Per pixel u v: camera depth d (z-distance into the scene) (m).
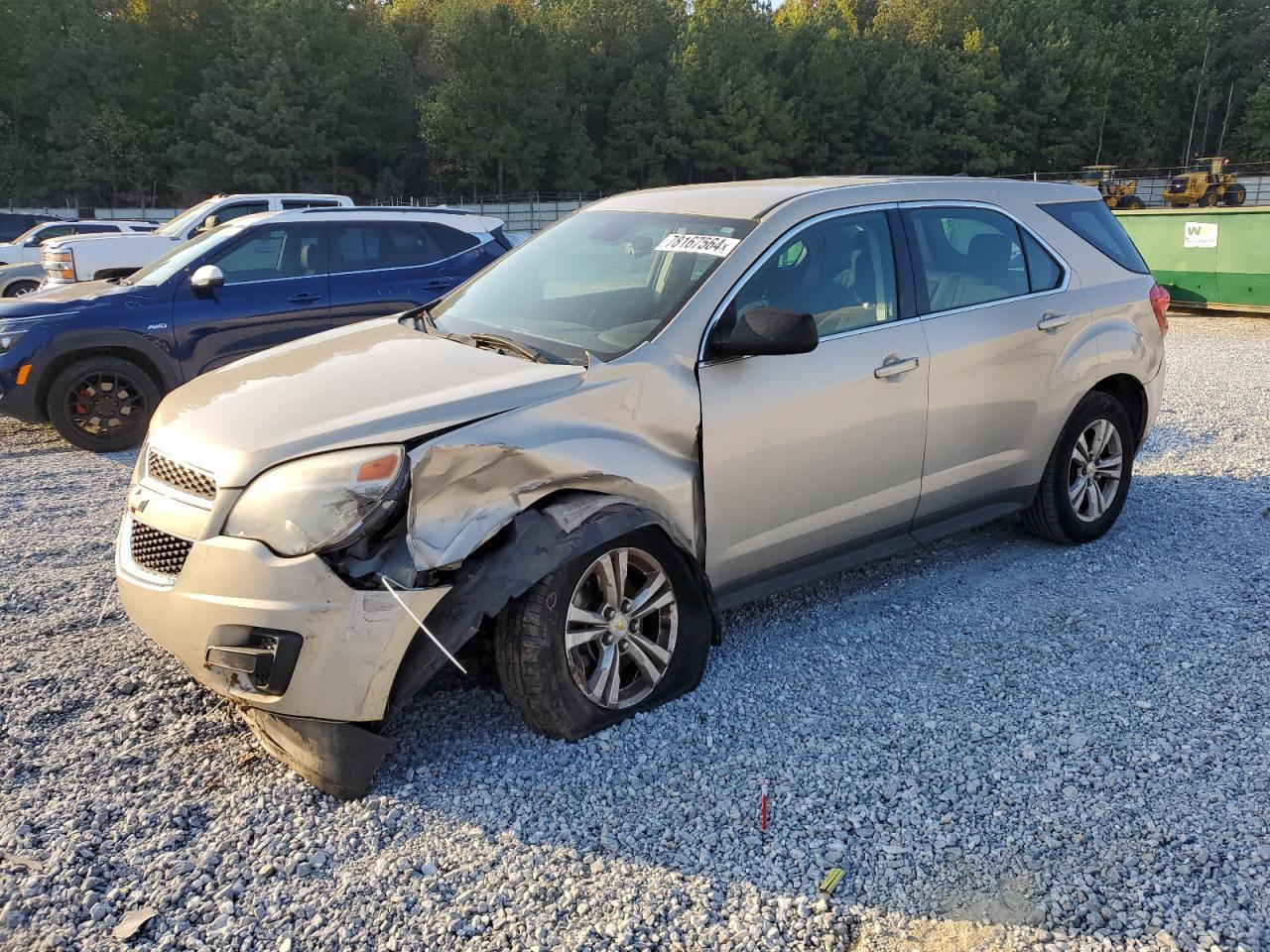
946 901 2.57
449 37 62.59
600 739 3.28
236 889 2.60
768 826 2.87
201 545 2.89
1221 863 2.68
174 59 60.41
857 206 4.15
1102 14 82.94
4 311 7.60
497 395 3.15
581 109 67.19
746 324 3.46
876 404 4.00
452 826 2.86
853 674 3.78
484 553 3.03
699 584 3.46
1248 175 70.38
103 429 7.81
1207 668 3.78
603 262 4.09
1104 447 5.18
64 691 3.61
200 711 3.49
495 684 3.62
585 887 2.61
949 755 3.23
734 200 4.13
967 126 73.69
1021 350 4.56
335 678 2.83
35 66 56.12
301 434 2.95
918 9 78.75
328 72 59.81
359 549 2.89
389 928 2.46
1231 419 8.01
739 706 3.53
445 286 9.36
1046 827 2.86
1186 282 15.53
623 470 3.28
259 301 8.40
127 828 2.83
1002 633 4.14
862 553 4.25
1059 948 2.39
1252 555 4.96
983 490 4.63
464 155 64.31
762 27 70.69
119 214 46.53
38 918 2.48
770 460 3.71
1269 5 82.50
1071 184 5.31
